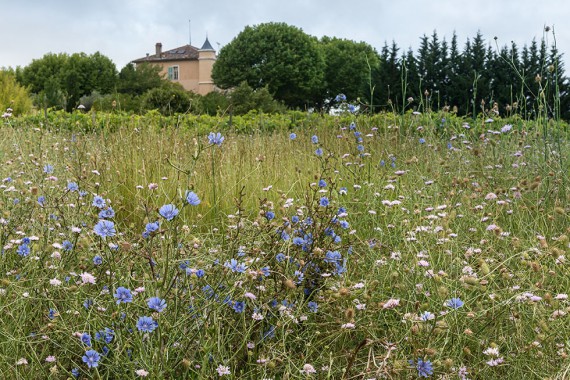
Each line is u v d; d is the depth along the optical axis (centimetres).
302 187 529
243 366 258
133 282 293
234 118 1171
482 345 266
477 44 1761
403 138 702
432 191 495
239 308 254
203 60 6694
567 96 1374
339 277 315
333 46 5406
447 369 229
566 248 329
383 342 258
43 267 283
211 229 443
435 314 268
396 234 393
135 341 231
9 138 703
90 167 549
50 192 409
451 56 1831
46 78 5403
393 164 574
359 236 425
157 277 269
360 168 564
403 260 327
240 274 266
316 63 5003
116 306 243
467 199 414
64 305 263
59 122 973
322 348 280
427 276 293
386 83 2225
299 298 297
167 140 638
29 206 354
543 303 282
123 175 538
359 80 5319
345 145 706
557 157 534
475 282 253
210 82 6700
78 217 336
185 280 247
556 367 246
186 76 6825
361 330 278
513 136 646
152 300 217
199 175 534
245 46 4881
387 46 2302
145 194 515
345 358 267
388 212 447
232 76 4897
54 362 243
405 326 278
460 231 392
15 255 316
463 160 586
